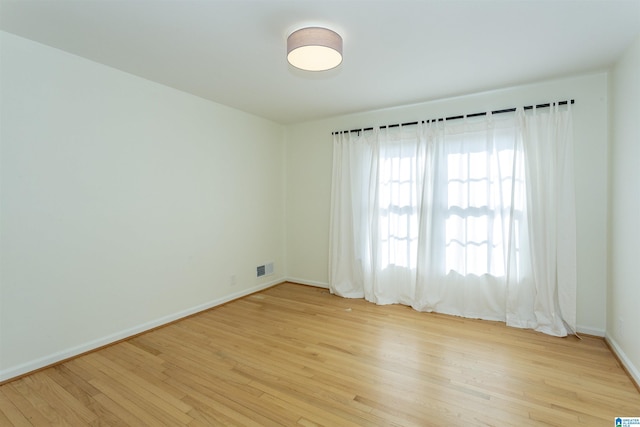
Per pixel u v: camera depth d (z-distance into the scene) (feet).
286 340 9.29
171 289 10.73
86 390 6.77
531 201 9.92
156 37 7.31
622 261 7.89
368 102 12.07
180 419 5.84
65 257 8.12
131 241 9.56
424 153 11.91
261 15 6.40
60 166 8.00
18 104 7.29
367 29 6.89
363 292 13.55
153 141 10.12
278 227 15.85
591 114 9.32
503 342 9.06
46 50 7.70
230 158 13.01
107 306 8.98
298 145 15.69
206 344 9.03
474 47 7.71
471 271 11.08
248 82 10.08
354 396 6.51
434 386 6.85
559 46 7.64
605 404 6.20
